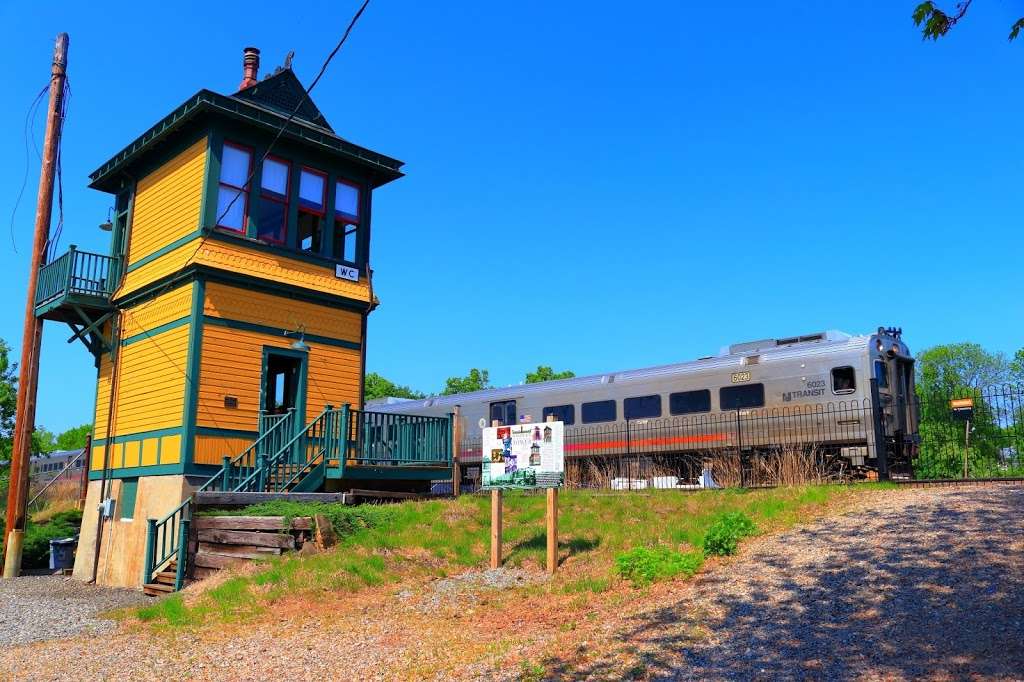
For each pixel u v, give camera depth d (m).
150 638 8.67
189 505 12.99
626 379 23.33
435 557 11.34
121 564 15.39
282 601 9.61
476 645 7.59
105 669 7.52
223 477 13.80
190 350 14.80
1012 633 5.99
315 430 15.41
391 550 11.49
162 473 14.91
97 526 16.45
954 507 10.11
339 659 7.46
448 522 12.77
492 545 10.98
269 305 16.00
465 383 57.59
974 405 16.47
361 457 14.84
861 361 19.08
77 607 11.61
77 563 16.98
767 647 6.40
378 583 10.21
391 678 6.82
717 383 21.44
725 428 21.05
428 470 16.03
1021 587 6.86
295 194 16.62
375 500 15.12
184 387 14.76
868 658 5.94
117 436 16.62
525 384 25.70
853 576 7.83
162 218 16.55
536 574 10.40
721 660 6.25
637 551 9.61
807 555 8.84
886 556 8.29
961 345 38.38
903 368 19.98
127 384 16.62
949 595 6.97
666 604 7.93
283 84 17.20
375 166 17.72
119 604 11.86
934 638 6.14
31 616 10.75
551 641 7.36
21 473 17.08
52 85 18.20
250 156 16.14
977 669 5.47
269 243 16.06
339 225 17.80
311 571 10.46
